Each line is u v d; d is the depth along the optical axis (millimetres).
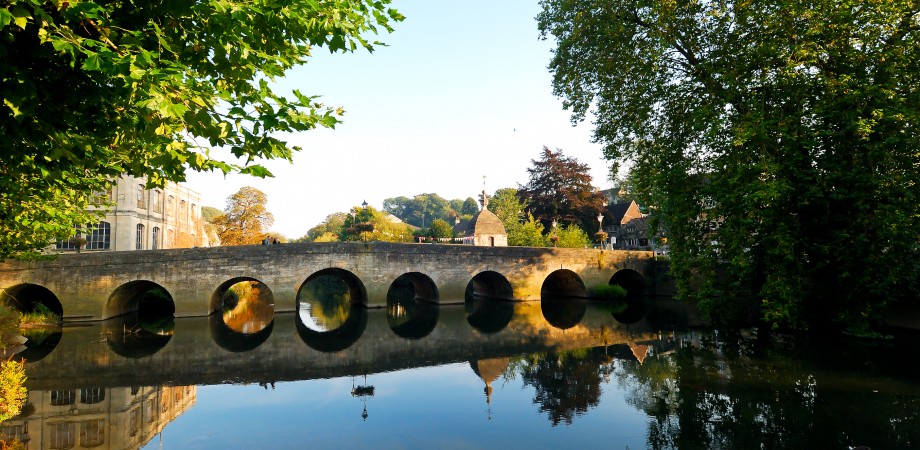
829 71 14797
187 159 4184
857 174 14289
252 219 55938
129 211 32594
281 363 16062
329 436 9203
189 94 3816
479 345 18812
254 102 4629
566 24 20375
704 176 16766
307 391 12516
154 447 8758
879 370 12828
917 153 13734
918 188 13898
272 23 4590
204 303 27172
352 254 30469
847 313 17000
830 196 14547
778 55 14508
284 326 24797
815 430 8852
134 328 23859
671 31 16703
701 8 16562
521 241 49688
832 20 13688
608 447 8438
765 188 13188
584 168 56906
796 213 16188
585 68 20344
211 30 4301
